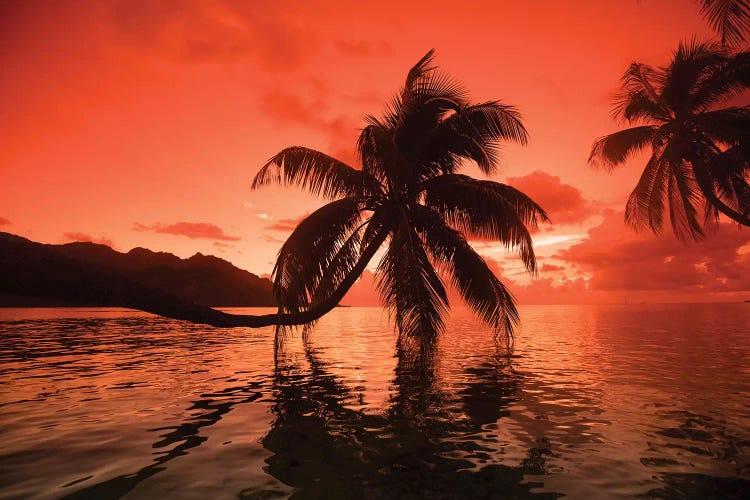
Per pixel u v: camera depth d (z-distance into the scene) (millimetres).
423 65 12852
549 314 61688
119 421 5879
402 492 3697
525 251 11617
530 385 8242
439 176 13172
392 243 11852
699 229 20609
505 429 5473
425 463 4355
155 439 5117
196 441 5047
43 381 8844
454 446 4852
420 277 10938
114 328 27453
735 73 16172
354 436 5215
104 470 4184
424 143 13070
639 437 5121
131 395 7500
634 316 47750
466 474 4078
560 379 8859
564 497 3604
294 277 11078
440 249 12797
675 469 4176
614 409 6406
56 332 23578
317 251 11789
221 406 6711
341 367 10703
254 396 7406
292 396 7395
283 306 10688
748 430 5352
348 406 6684
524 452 4656
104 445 4910
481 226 12789
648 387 7965
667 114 18625
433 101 12727
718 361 11211
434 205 13383
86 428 5547
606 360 11648
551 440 5039
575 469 4191
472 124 12602
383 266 11594
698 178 18141
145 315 53406
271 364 11281
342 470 4180
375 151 11461
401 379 8984
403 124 13062
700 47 16859
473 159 13828
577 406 6594
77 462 4391
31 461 4422
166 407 6652
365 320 46031
